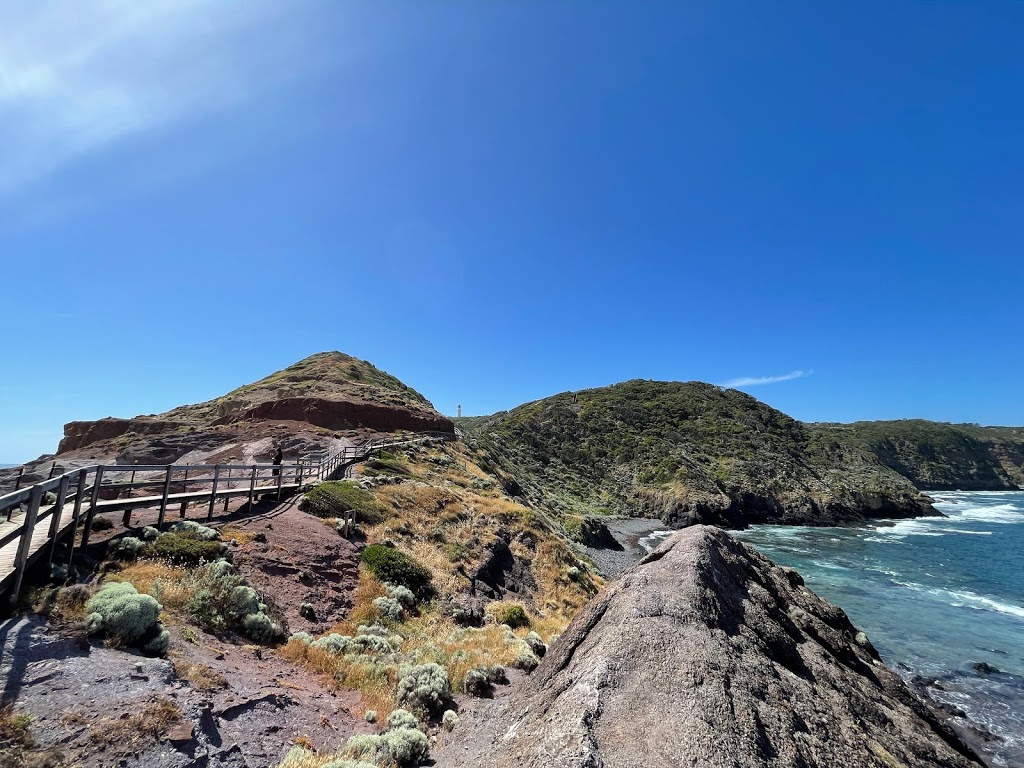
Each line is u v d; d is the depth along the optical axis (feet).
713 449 293.84
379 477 93.76
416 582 56.29
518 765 16.37
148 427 177.37
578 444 306.76
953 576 122.62
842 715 19.88
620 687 18.12
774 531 205.36
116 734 18.35
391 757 24.09
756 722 16.61
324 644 36.83
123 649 24.03
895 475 309.42
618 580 27.55
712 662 18.84
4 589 23.73
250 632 33.83
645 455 283.59
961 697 60.18
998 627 84.84
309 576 47.11
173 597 32.35
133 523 43.65
